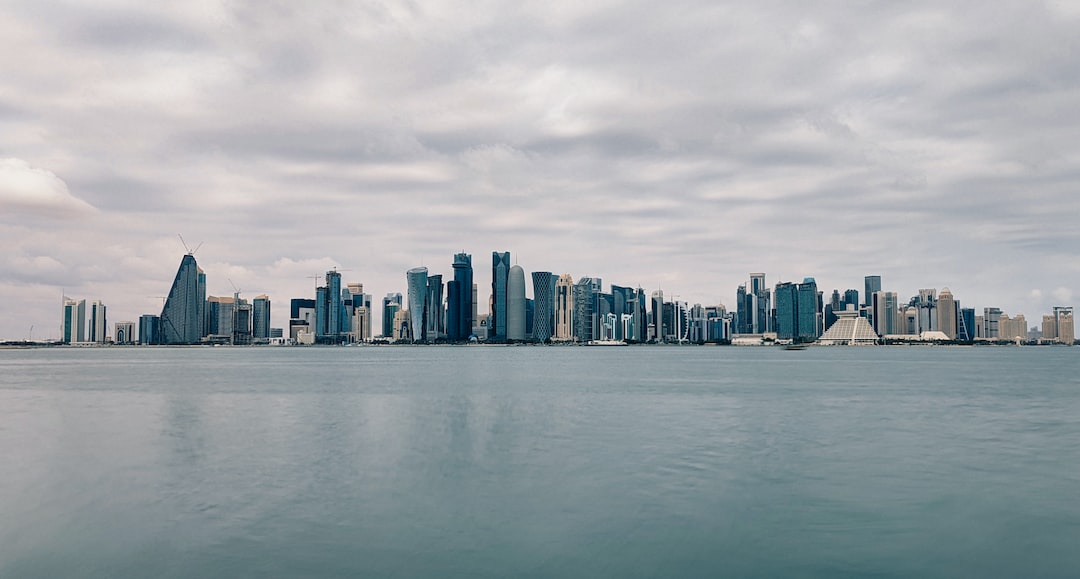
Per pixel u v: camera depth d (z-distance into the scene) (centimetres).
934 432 5541
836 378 13462
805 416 6681
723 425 5984
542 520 2939
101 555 2520
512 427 5869
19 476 3800
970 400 8450
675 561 2456
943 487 3534
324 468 4038
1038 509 3111
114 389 10475
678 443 4962
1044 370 17500
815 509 3117
